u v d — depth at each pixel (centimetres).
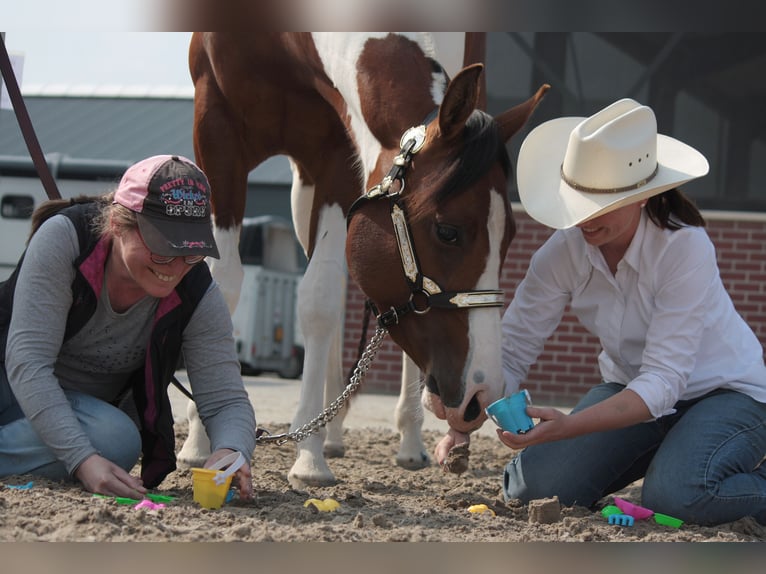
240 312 1224
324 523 283
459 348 305
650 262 322
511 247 902
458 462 324
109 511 262
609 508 320
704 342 334
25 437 304
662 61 901
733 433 319
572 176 311
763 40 889
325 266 404
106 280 296
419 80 350
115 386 327
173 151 1669
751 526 306
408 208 316
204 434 423
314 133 432
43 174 376
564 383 896
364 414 729
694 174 309
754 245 882
